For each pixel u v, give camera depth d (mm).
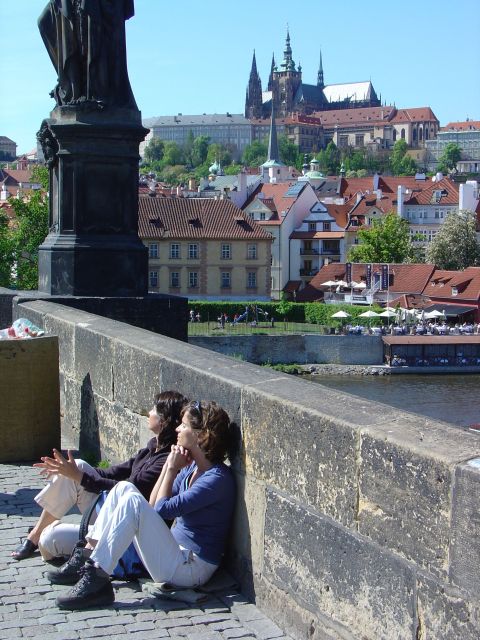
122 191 12445
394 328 83688
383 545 4223
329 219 125250
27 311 11961
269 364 80000
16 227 80375
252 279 105812
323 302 105812
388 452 4172
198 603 5582
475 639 3604
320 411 4820
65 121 12156
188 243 104125
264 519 5402
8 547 6777
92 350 9508
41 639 5133
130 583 5918
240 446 5703
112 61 12234
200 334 82000
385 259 114375
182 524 5855
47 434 9586
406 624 4047
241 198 131500
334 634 4652
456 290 97812
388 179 160750
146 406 7816
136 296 12523
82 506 6664
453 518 3732
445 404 60688
